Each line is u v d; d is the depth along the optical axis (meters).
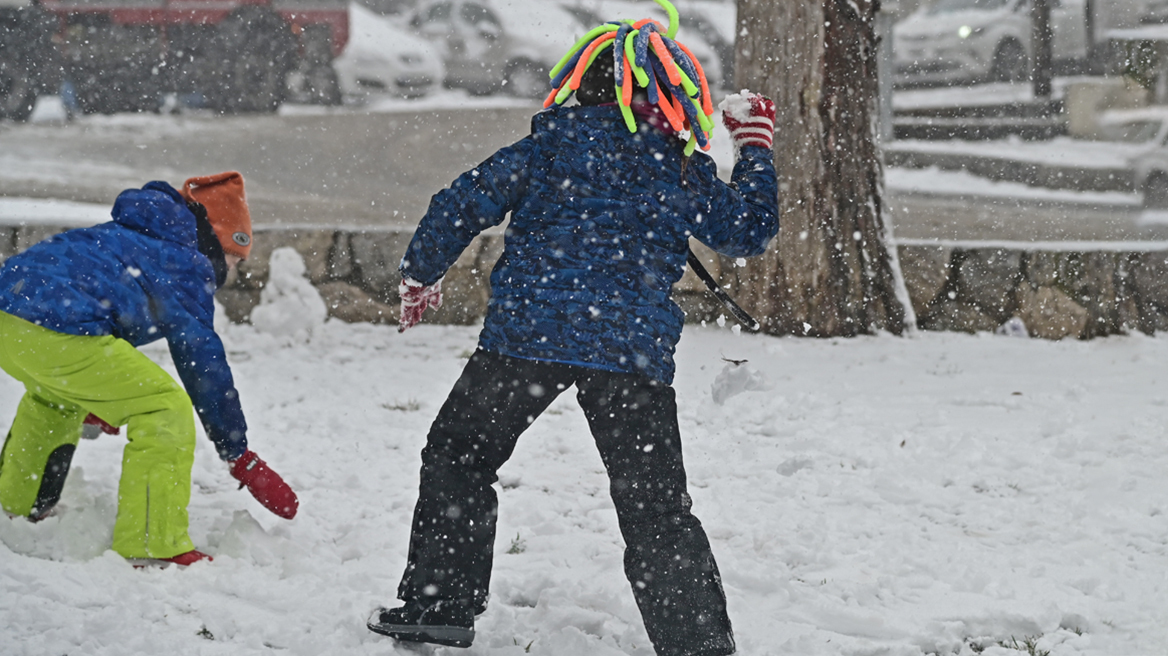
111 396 7.72
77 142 36.88
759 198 6.83
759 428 12.53
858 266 19.36
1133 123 37.91
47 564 7.47
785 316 19.22
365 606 7.27
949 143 40.28
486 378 6.35
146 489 7.73
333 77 44.47
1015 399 14.03
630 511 6.35
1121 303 19.70
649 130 6.41
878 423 12.75
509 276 6.31
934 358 17.23
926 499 10.08
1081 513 9.61
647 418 6.33
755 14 19.45
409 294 6.57
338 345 17.58
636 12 46.03
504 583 7.86
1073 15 42.88
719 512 9.66
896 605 7.69
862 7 19.20
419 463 11.02
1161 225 31.56
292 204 29.17
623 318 6.19
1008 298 19.84
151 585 7.27
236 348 17.06
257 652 6.52
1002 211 33.78
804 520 9.49
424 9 46.75
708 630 6.21
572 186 6.30
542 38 46.16
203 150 36.62
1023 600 7.74
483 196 6.32
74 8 41.12
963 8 44.41
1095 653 6.95
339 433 12.12
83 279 7.74
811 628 7.28
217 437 8.03
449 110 43.78
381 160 36.00
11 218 19.53
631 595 7.69
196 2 42.41
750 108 7.06
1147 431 12.20
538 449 11.66
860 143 19.45
